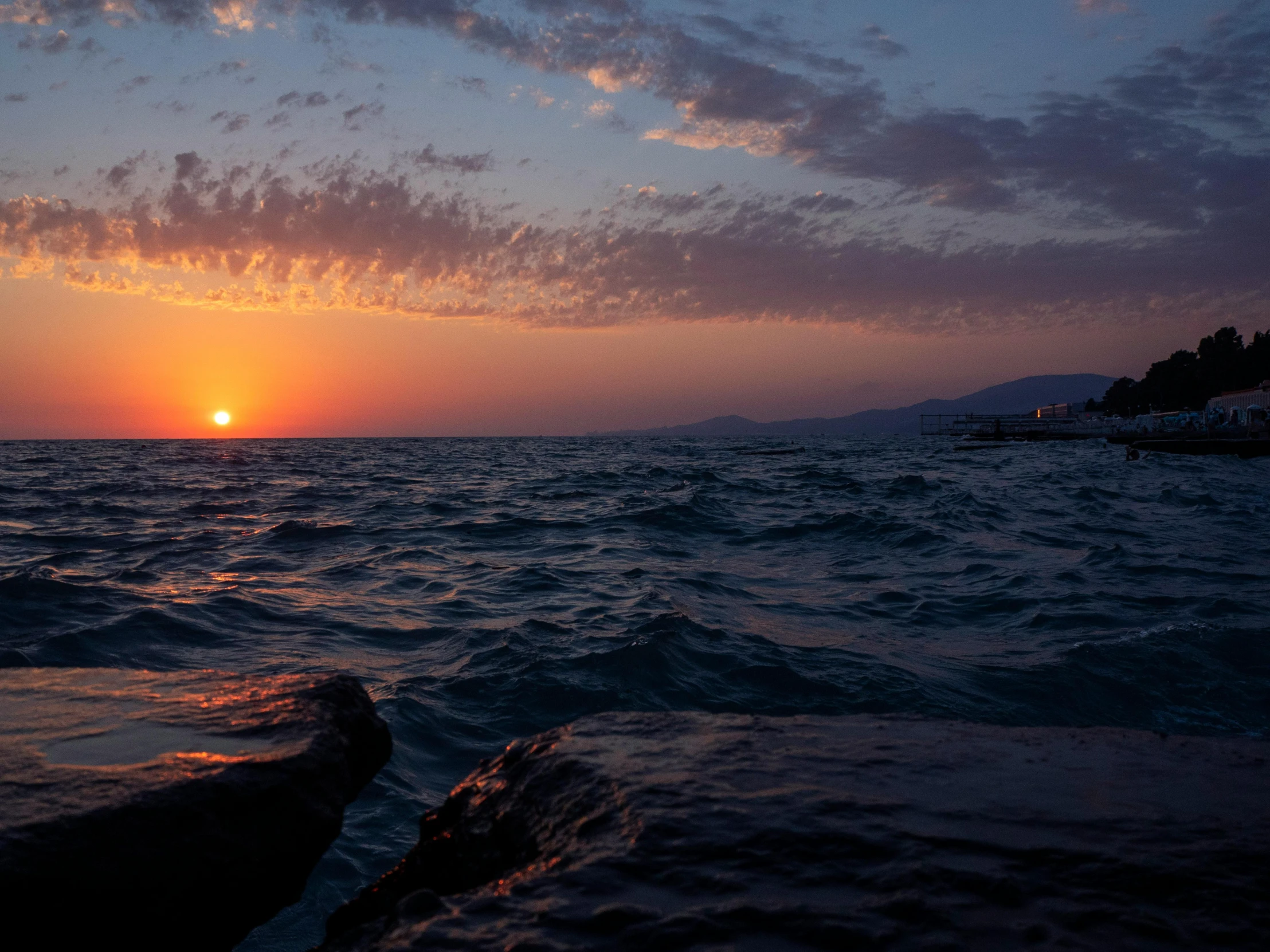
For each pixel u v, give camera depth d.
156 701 2.39
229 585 10.93
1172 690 6.69
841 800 1.87
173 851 1.75
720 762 2.14
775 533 16.16
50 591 9.63
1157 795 1.97
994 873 1.53
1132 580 10.77
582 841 1.72
